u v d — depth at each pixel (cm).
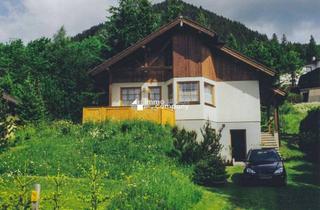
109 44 5206
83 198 1377
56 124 3319
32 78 4541
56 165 2419
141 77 3491
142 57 3506
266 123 4462
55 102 4166
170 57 3453
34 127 3338
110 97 3497
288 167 2897
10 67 5628
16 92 4803
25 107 3828
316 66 12838
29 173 2327
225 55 3494
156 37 3391
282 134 4744
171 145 2706
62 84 4325
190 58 3347
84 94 4284
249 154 2506
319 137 3547
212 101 3419
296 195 2042
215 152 2514
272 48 8369
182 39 3378
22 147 2738
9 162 2422
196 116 3272
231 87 3462
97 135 2862
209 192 2053
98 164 2412
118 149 2650
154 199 1605
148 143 2738
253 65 3397
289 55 8888
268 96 3869
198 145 2505
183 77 3334
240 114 3434
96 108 3150
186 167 2384
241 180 2452
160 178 1869
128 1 5247
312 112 3938
